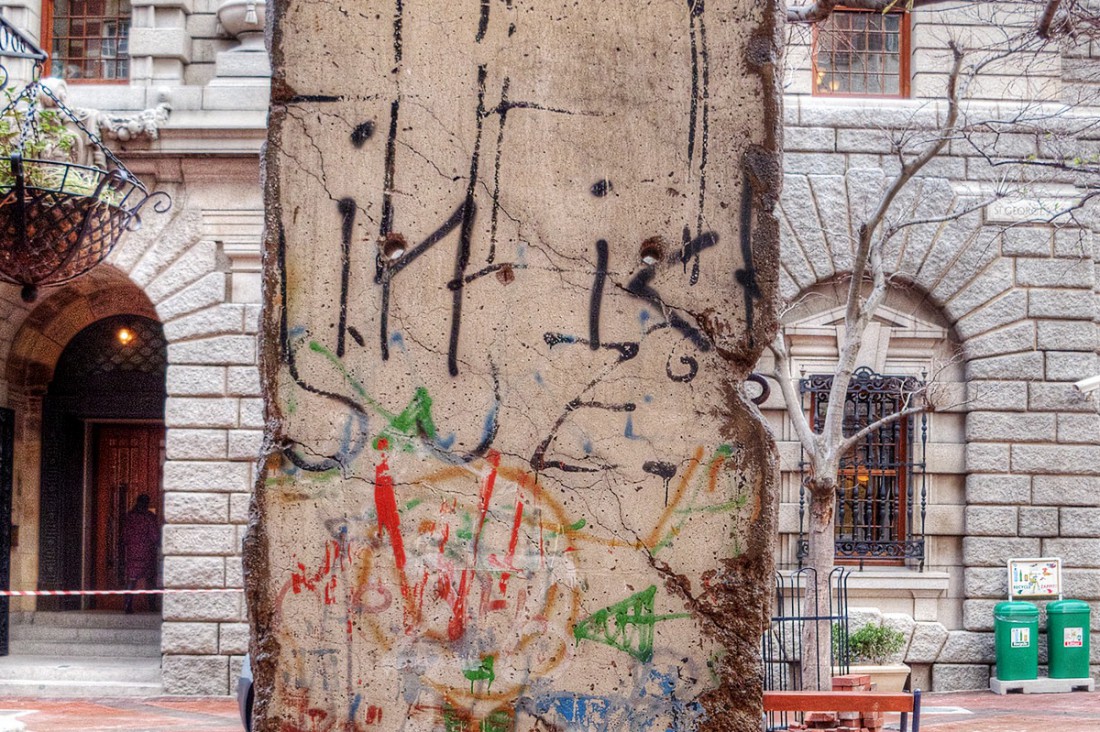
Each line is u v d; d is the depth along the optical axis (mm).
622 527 4656
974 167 14367
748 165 4754
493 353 4703
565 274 4723
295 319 4719
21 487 16391
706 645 4629
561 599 4645
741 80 4773
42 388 16688
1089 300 14375
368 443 4688
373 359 4703
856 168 14336
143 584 16859
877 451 14492
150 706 12945
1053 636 13992
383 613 4648
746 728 4590
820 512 10617
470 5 4781
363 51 4773
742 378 4730
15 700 13406
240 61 13906
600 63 4777
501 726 4609
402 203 4738
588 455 4676
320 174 4746
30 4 14141
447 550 4660
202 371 13789
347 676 4629
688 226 4742
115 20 14500
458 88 4766
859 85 14938
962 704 13031
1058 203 13836
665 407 4695
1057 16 10375
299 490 4676
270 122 4770
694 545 4656
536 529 4664
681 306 4723
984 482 14219
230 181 13852
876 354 14422
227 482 13680
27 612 16062
